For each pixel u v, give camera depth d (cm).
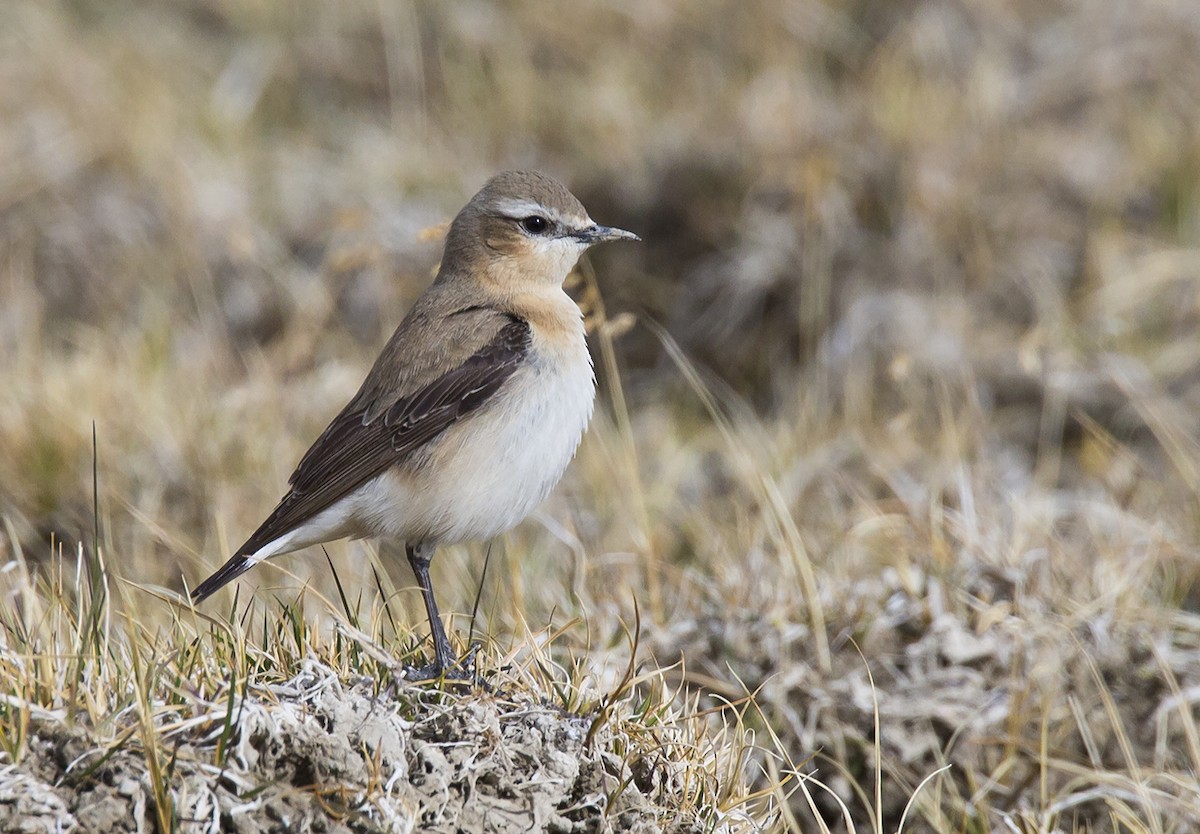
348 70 2044
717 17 1975
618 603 1075
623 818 766
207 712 725
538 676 847
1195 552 1172
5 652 758
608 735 798
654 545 1155
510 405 941
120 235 1775
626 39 1988
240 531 1235
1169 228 1681
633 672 835
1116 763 1013
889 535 1166
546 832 751
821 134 1775
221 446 1314
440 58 2012
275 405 1404
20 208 1788
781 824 891
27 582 945
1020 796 983
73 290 1745
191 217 1780
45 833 664
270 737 720
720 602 1088
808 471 1371
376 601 905
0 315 1652
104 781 688
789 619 1070
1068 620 1066
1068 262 1670
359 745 737
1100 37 1877
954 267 1675
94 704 714
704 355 1688
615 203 1792
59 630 838
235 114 1956
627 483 1274
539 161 1858
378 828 708
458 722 769
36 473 1266
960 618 1074
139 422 1330
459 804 743
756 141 1781
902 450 1427
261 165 1888
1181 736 1020
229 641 800
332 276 1736
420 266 1758
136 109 1894
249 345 1697
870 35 1952
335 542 1200
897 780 997
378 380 962
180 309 1722
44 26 2020
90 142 1838
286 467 1329
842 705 1023
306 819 703
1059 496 1380
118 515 1239
